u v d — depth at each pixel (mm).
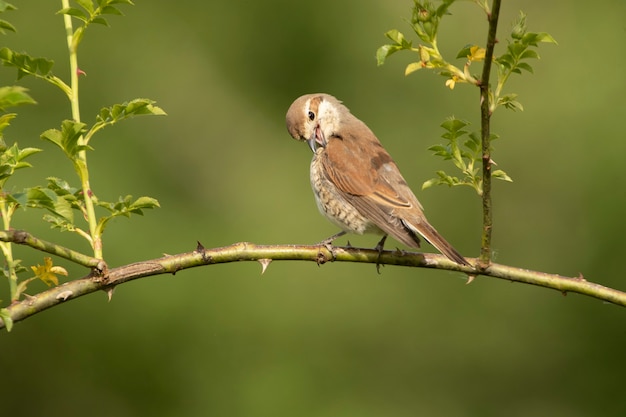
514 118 14281
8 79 13477
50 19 13930
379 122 14430
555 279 5820
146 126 14008
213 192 14078
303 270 13211
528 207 14055
